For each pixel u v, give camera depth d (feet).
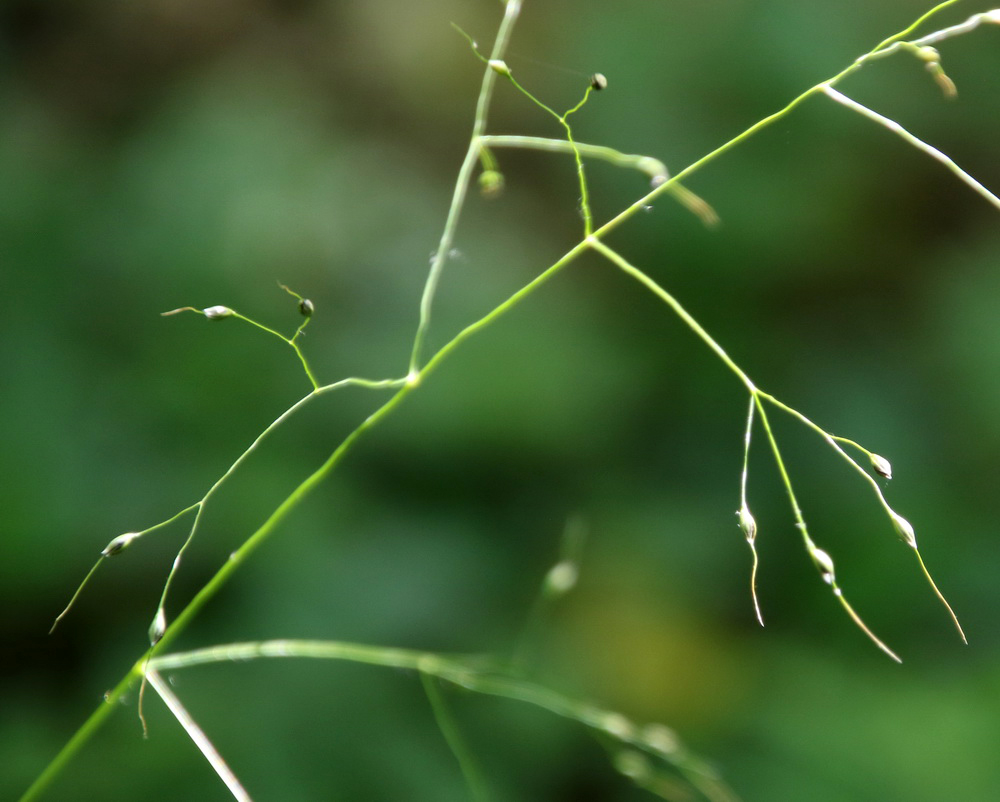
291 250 1.99
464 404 1.88
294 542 1.68
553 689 1.65
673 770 1.60
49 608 1.57
